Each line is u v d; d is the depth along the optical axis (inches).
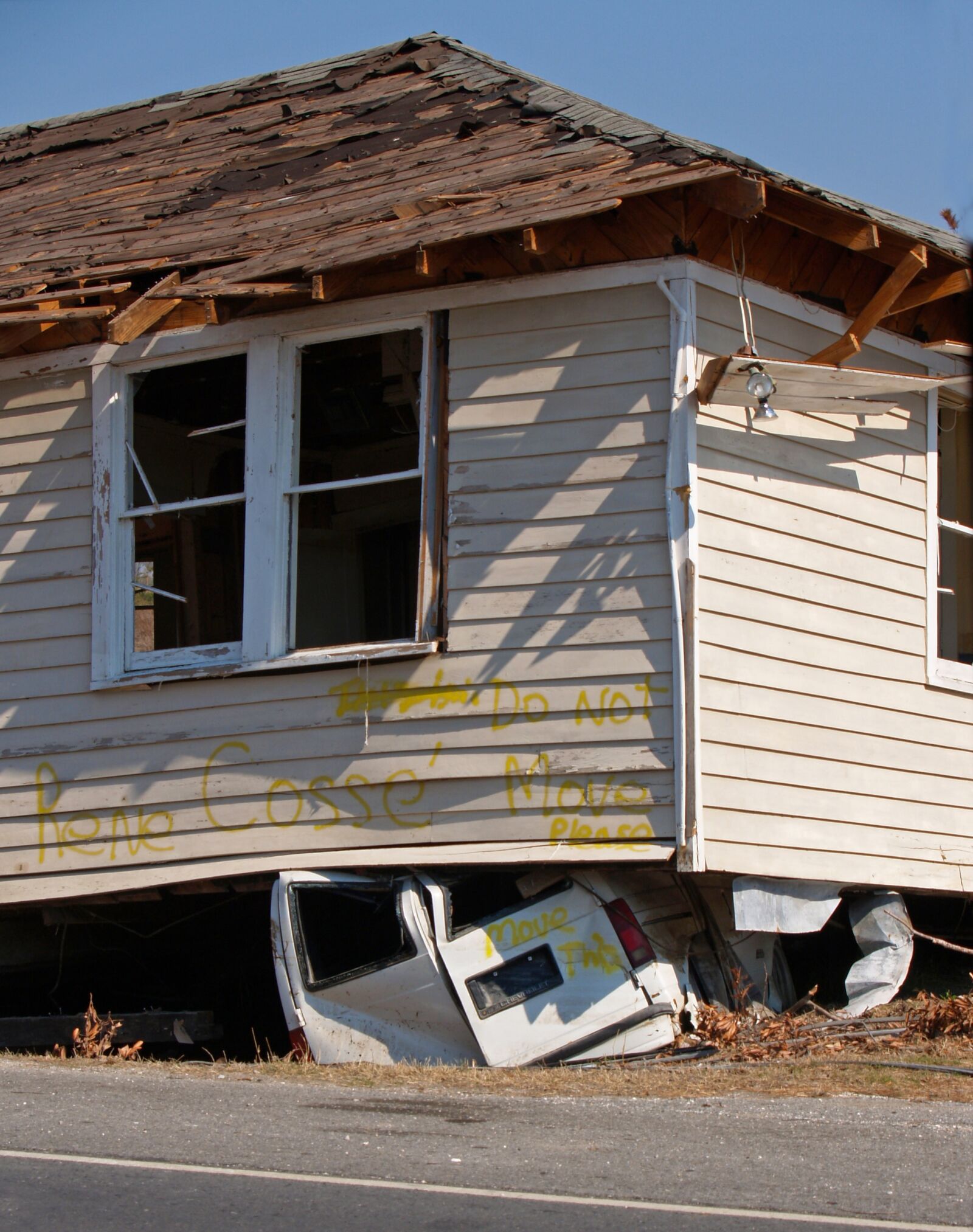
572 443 299.7
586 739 290.0
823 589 317.4
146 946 366.9
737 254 308.5
